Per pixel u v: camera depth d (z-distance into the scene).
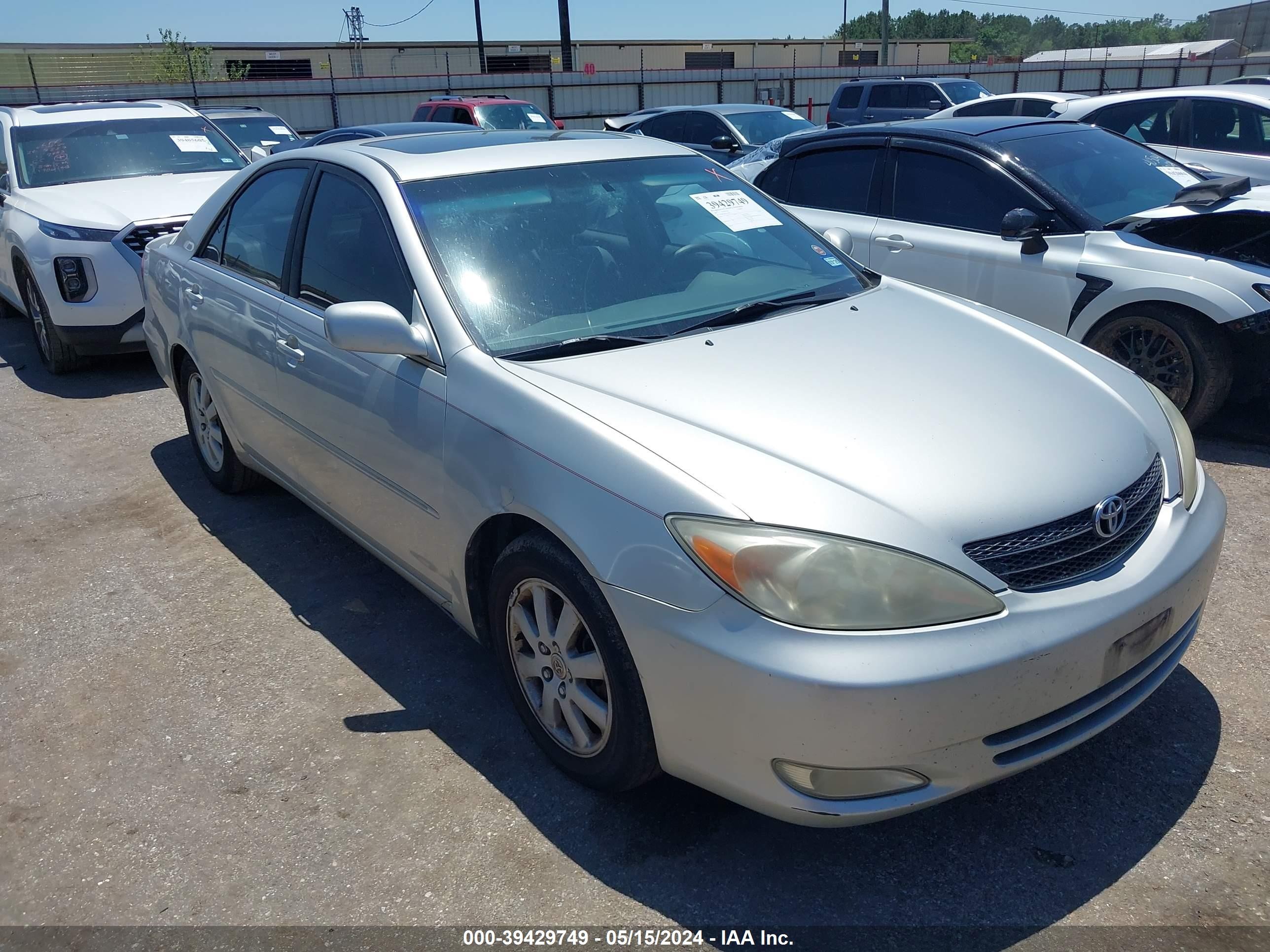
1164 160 5.91
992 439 2.49
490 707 3.18
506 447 2.66
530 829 2.64
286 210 3.92
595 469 2.45
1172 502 2.63
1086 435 2.58
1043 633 2.19
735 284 3.39
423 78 27.00
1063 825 2.56
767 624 2.15
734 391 2.64
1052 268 5.12
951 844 2.53
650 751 2.49
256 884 2.51
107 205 7.01
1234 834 2.49
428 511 3.02
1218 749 2.79
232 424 4.40
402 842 2.62
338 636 3.64
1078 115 9.29
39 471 5.41
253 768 2.94
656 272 3.33
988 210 5.44
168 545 4.45
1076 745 2.37
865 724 2.10
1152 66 33.03
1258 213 4.79
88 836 2.70
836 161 6.17
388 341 2.90
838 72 31.31
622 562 2.35
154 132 8.26
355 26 43.19
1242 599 3.56
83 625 3.80
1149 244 4.95
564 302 3.11
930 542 2.20
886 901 2.37
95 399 6.71
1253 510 4.27
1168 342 4.91
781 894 2.40
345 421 3.35
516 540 2.71
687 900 2.39
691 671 2.25
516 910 2.39
